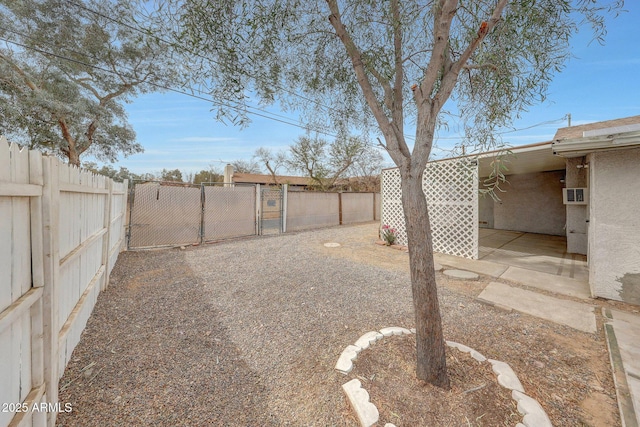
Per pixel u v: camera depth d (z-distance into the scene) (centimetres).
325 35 241
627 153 305
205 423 157
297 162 1625
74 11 707
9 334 115
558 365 204
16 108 843
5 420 110
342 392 175
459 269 470
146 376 197
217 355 224
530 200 873
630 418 151
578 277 418
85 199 268
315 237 838
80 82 1040
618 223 314
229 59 201
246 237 822
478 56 186
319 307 316
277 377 197
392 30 203
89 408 165
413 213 175
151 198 644
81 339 240
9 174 113
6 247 115
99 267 348
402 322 276
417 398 162
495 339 243
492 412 151
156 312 303
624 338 236
